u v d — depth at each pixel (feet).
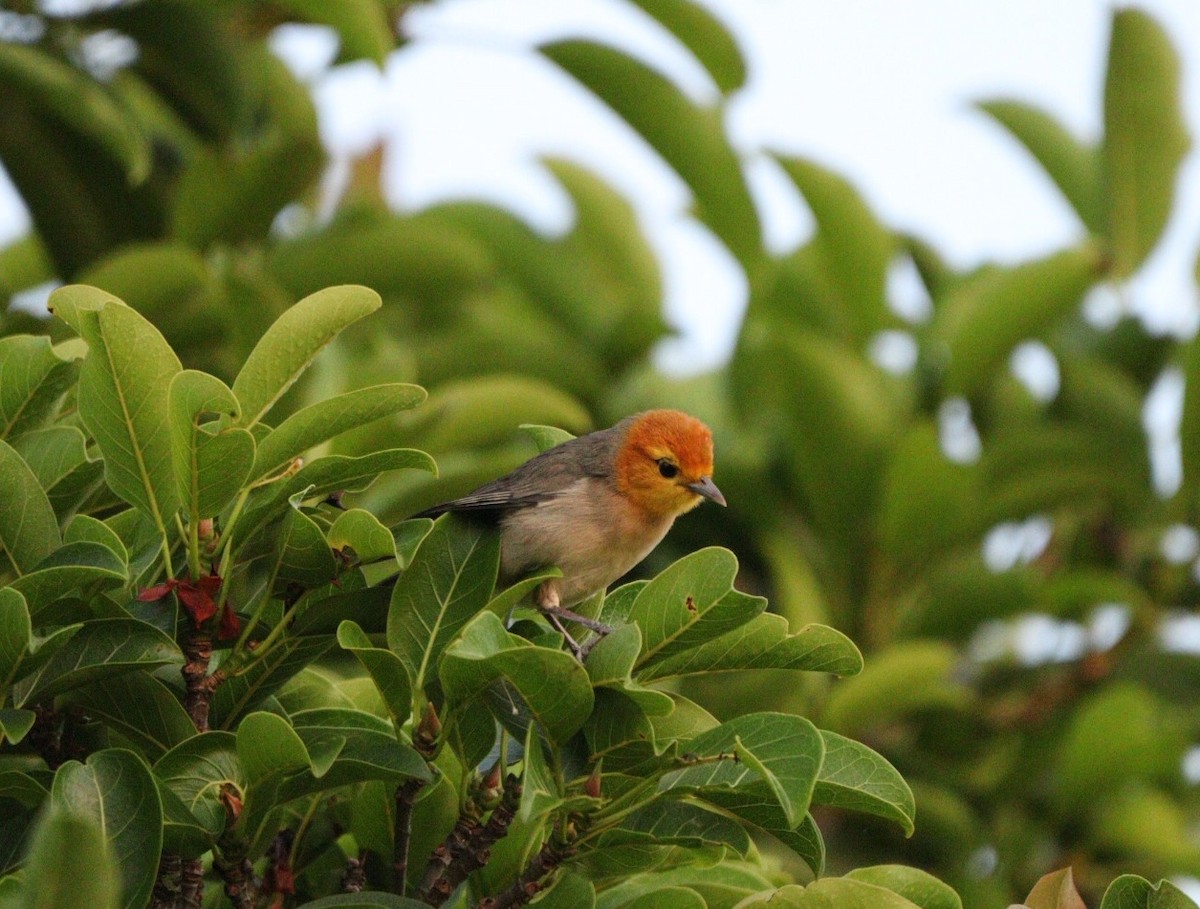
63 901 13.12
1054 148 51.03
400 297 45.06
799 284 51.67
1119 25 46.91
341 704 22.66
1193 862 42.52
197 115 47.98
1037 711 46.32
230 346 40.06
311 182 43.80
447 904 22.04
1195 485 45.85
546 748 19.92
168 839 19.04
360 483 21.13
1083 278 45.01
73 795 17.69
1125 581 47.91
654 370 51.37
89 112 42.65
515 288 53.42
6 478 20.16
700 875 23.63
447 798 22.89
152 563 20.86
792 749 18.31
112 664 19.38
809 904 20.04
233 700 21.24
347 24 38.73
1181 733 41.96
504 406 38.96
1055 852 43.98
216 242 44.39
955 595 45.91
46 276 52.03
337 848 23.72
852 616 47.19
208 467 19.60
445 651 18.71
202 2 44.60
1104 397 49.29
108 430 19.51
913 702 40.60
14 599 17.92
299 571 20.58
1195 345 43.75
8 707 19.48
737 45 43.42
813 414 45.39
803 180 47.11
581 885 20.39
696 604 20.53
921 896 21.90
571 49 42.93
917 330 48.98
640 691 19.15
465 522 22.11
